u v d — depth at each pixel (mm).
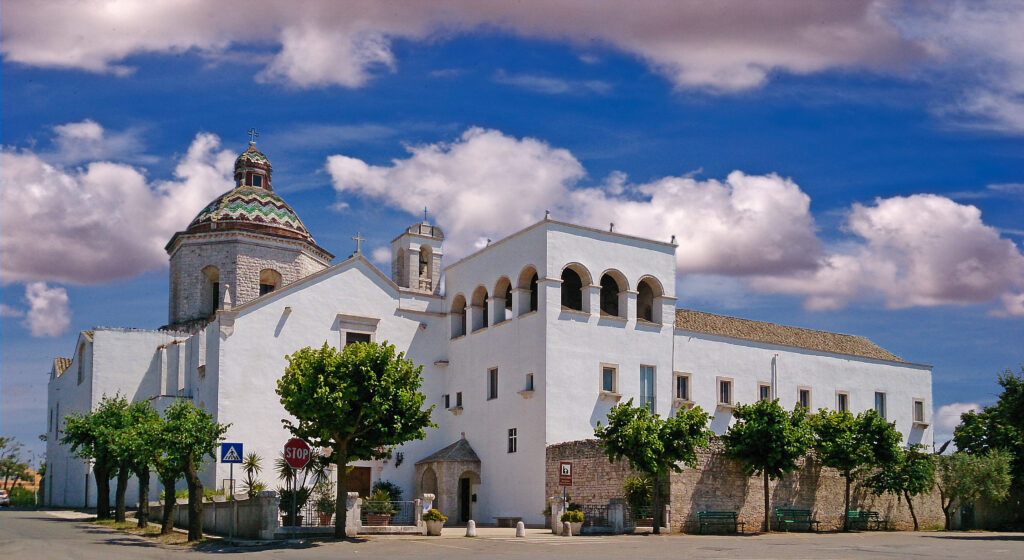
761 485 41812
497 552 27938
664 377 48375
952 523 49094
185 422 33500
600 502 40344
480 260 50469
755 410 40781
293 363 33281
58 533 35656
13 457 118125
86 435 44594
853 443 43812
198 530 32531
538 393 44156
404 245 54688
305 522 35719
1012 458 49656
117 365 55469
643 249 49000
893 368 60000
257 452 44938
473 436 48781
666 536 36188
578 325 45562
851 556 26672
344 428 32188
